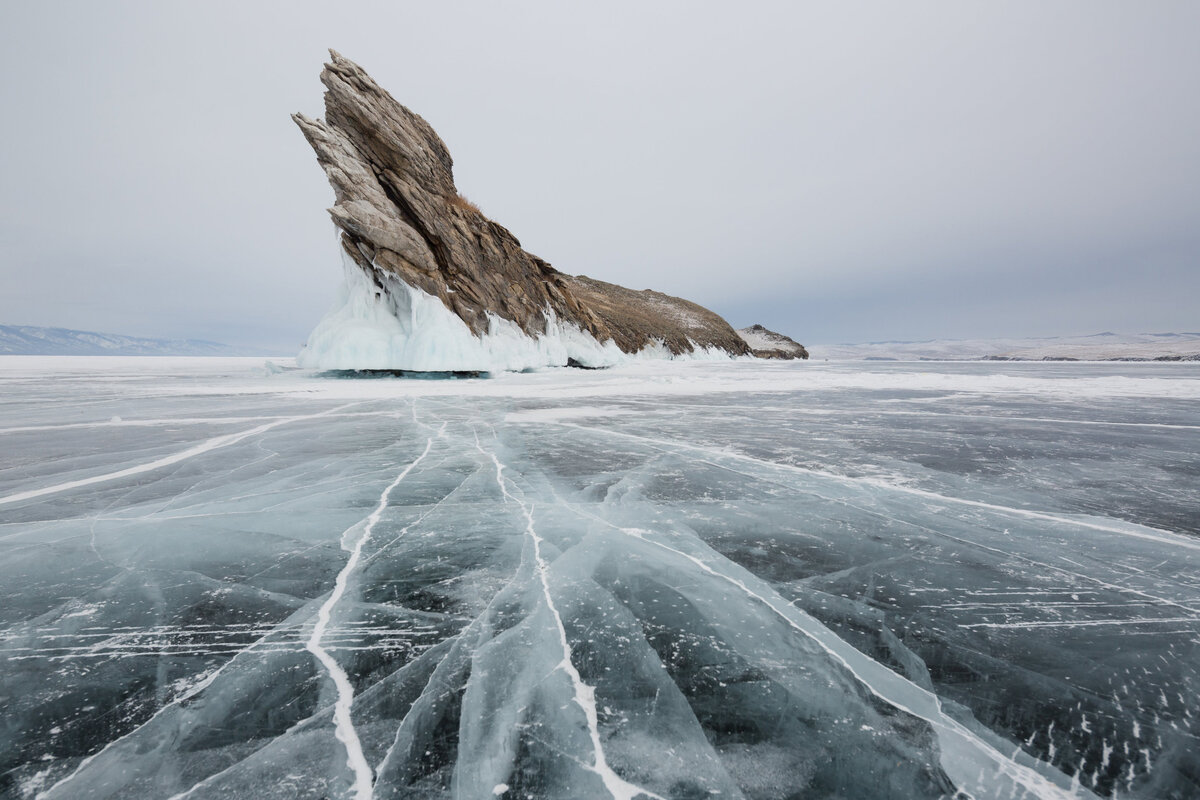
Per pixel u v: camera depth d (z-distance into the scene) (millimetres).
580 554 2873
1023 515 3582
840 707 1634
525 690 1719
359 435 6750
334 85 18469
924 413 9062
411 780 1370
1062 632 2078
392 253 18219
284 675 1812
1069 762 1408
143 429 7219
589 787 1349
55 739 1511
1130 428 7352
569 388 14359
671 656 1906
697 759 1436
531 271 26250
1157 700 1661
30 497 3980
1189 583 2539
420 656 1925
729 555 2869
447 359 17578
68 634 2078
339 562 2785
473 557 2838
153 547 2998
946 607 2289
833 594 2406
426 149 21266
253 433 6891
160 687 1749
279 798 1319
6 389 13984
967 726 1547
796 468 4961
